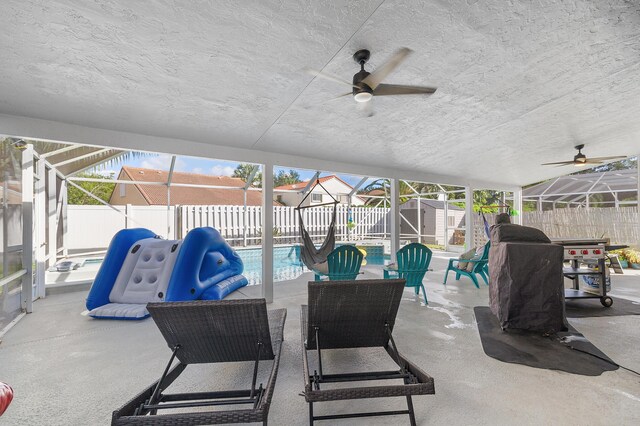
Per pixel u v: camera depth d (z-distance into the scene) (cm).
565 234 1045
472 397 231
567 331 362
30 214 453
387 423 204
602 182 1096
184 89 340
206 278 524
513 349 316
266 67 309
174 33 254
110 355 313
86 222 885
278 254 1125
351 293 232
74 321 420
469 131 533
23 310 446
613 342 332
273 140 498
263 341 232
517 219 1053
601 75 373
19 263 432
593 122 535
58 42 257
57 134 395
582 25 281
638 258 789
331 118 439
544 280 352
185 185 942
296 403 228
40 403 229
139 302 456
